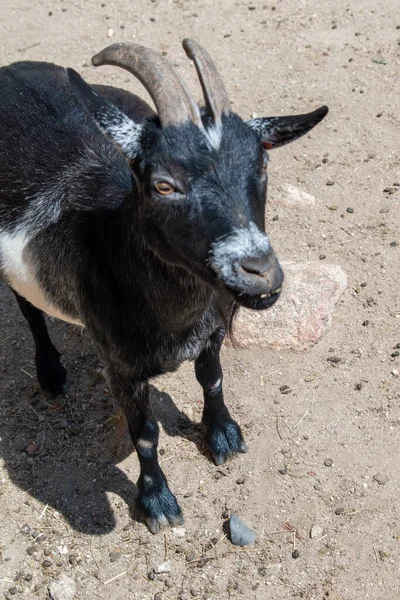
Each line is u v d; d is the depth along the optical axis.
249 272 1.08
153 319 1.28
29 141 1.42
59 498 1.48
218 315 1.33
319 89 2.16
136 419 1.39
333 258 1.78
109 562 1.40
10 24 2.46
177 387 1.61
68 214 1.35
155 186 1.12
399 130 2.02
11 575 1.39
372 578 1.34
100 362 1.67
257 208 1.12
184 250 1.13
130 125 1.14
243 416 1.55
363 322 1.66
